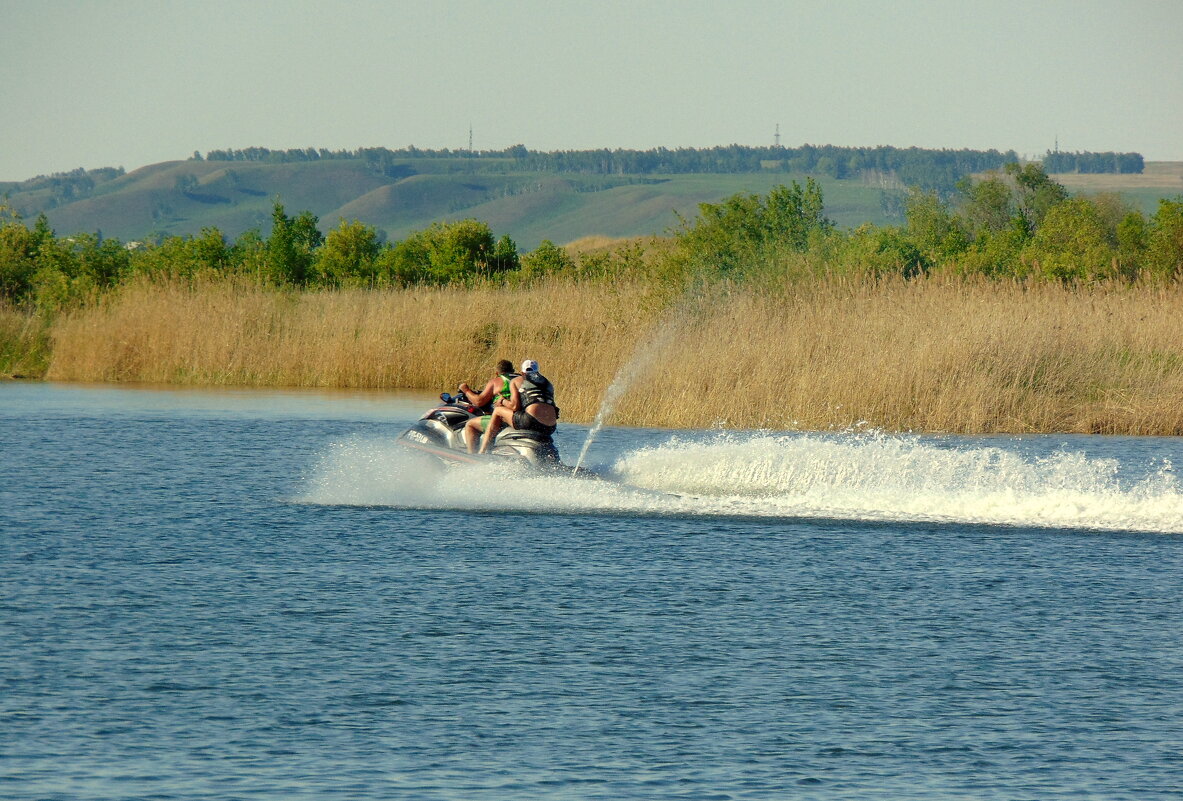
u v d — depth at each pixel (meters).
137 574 47.62
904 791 28.59
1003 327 104.38
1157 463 79.56
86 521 58.25
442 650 38.22
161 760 29.83
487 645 38.78
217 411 107.06
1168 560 51.03
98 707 33.16
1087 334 107.62
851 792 28.48
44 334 154.25
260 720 32.38
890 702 34.12
